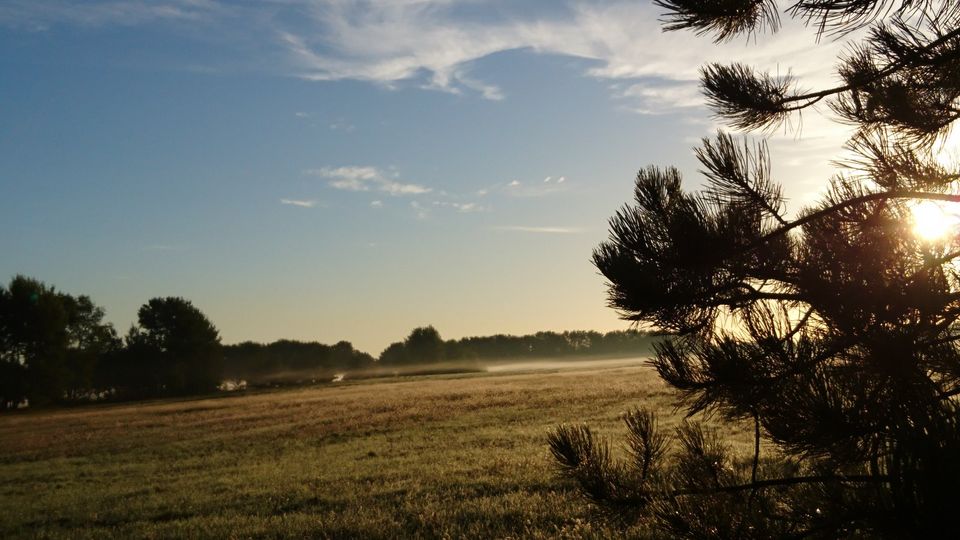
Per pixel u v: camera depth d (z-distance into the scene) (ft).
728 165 11.72
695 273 10.61
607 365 339.77
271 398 191.52
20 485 65.87
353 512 38.70
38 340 281.33
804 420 8.93
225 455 75.77
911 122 12.51
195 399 251.39
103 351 333.42
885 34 12.07
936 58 11.50
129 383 323.16
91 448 96.63
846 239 10.61
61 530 42.24
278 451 75.56
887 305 9.48
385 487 45.73
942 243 10.23
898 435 7.00
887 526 6.80
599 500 13.10
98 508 48.47
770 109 13.92
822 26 11.05
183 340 336.29
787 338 9.92
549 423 77.87
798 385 9.23
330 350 420.77
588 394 114.01
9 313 277.44
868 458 8.72
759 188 11.70
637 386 123.85
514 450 58.23
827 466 10.19
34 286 284.61
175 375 324.80
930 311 9.36
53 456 91.04
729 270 10.64
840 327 9.75
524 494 38.68
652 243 10.67
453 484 44.27
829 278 10.00
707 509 11.63
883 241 10.35
